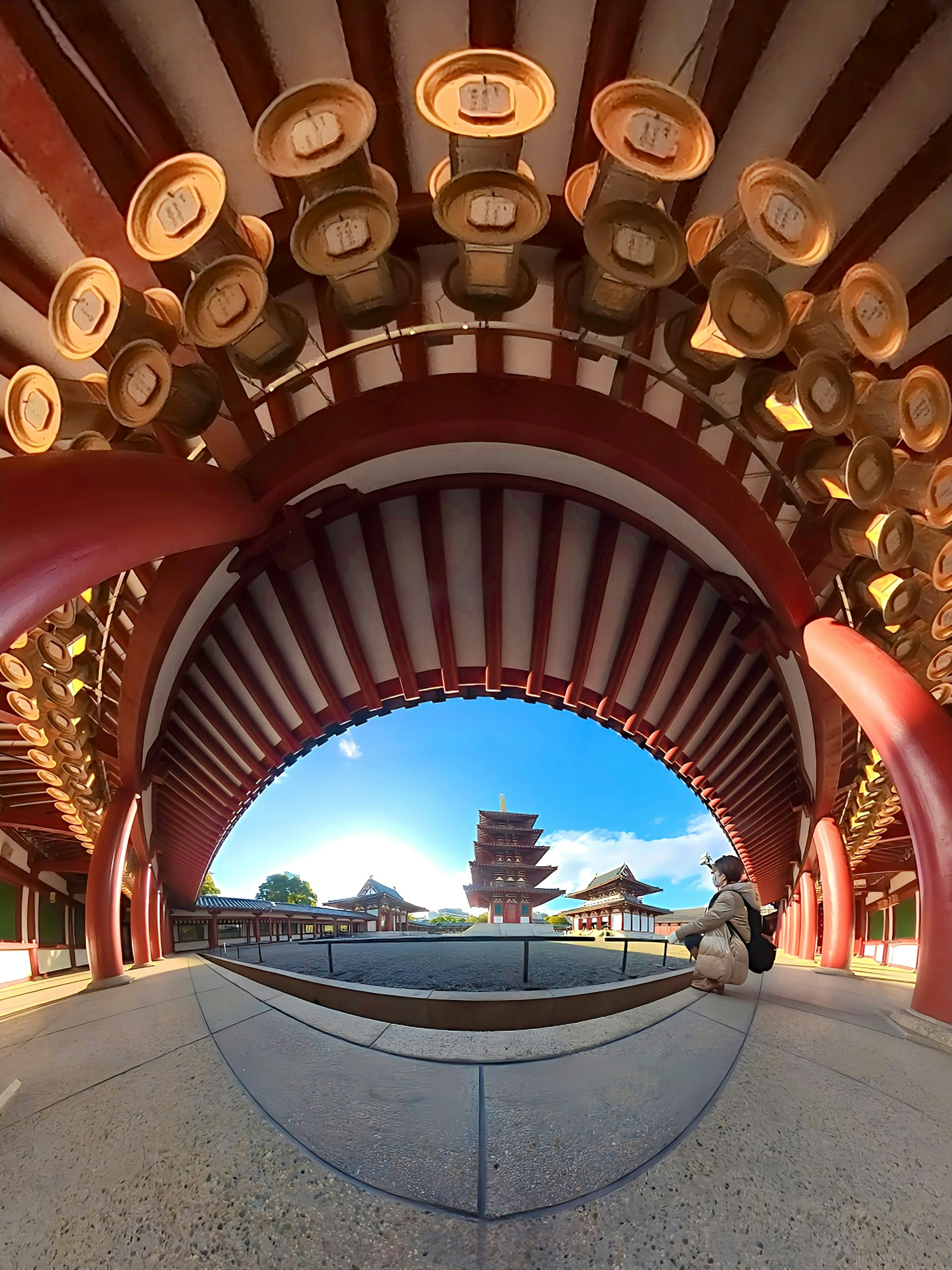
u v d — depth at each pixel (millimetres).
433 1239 2035
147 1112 3354
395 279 5625
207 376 5879
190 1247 2062
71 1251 2084
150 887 15617
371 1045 4570
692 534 10062
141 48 4840
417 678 15578
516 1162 2547
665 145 4016
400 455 9453
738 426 7387
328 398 8125
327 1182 2430
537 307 7434
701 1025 4930
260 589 13078
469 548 13156
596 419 7426
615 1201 2244
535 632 14570
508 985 10547
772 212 4465
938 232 5957
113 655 11156
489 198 4453
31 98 4602
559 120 5898
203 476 5844
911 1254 1981
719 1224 2111
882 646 8320
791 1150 2672
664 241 4613
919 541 6730
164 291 5457
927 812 5410
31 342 6570
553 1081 3584
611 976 11805
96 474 4141
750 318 5012
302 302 6945
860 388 5816
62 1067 4547
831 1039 4668
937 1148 2766
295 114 3916
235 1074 3932
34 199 5398
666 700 15883
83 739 10664
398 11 5078
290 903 86062
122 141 5086
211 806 17953
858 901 25484
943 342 6539
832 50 5043
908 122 5320
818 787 12500
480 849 57875
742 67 5227
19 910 17234
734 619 13281
